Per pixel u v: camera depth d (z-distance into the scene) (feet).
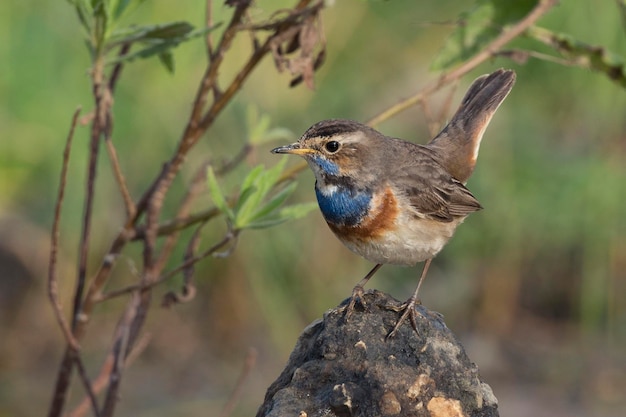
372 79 56.29
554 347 52.19
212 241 50.19
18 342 51.06
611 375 50.08
